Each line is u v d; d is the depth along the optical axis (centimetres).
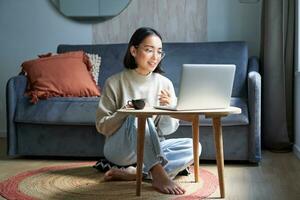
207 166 264
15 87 289
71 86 300
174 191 194
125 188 205
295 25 319
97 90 310
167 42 356
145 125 187
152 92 216
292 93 325
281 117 314
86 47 343
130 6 363
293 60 324
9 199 190
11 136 288
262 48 328
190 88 177
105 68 332
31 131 289
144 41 206
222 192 190
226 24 353
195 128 213
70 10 370
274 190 204
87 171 245
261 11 341
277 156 296
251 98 263
